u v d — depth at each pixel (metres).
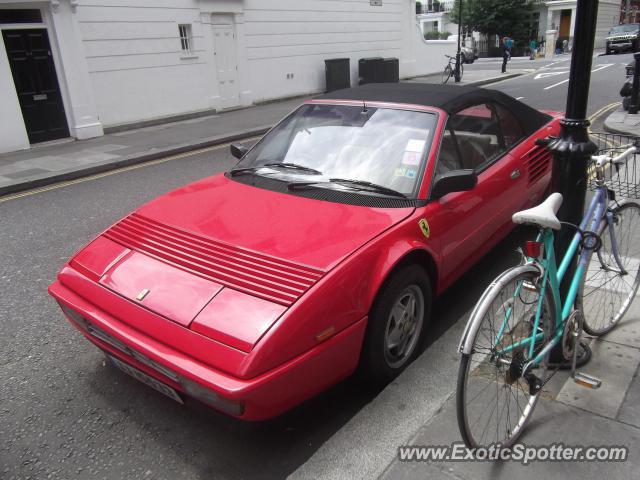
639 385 2.82
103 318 2.76
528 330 2.47
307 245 2.82
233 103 16.34
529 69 28.28
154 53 13.66
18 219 6.92
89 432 2.91
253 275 2.65
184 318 2.52
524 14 42.50
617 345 3.18
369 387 3.16
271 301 2.48
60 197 7.96
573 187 2.78
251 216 3.19
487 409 2.41
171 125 13.84
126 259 2.99
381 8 21.77
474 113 4.06
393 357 3.14
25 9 11.16
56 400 3.18
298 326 2.42
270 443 2.80
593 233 2.71
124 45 12.92
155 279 2.78
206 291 2.61
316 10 18.66
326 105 4.14
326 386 2.68
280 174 3.68
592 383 2.78
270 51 17.28
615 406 2.68
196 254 2.88
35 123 11.67
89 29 12.13
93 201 7.61
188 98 14.81
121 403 3.13
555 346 2.79
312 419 2.97
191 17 14.38
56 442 2.84
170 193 3.78
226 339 2.38
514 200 4.35
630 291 3.45
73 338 3.87
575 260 2.75
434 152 3.48
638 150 3.16
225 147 11.46
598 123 11.16
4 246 5.87
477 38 46.28
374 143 3.65
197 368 2.38
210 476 2.60
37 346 3.77
